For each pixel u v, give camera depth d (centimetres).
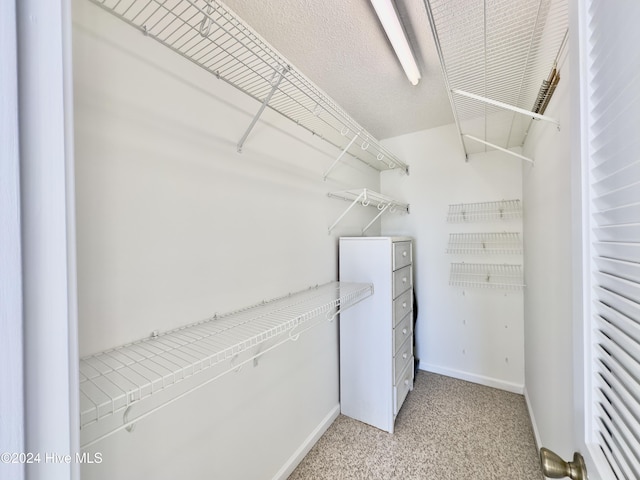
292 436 158
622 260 41
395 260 201
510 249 236
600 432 46
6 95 26
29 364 27
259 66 122
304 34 132
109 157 81
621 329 41
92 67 77
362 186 259
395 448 172
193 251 106
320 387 187
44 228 28
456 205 258
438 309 268
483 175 247
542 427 156
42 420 28
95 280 78
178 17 81
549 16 94
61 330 30
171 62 98
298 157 169
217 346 87
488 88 140
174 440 97
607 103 44
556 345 126
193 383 104
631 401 37
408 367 229
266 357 140
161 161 95
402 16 119
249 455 129
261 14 119
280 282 152
